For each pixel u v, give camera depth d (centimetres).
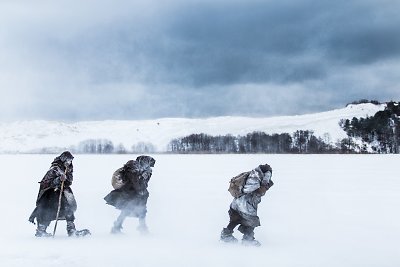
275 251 864
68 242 927
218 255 816
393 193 1930
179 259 777
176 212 1445
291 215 1396
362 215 1381
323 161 5484
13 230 1127
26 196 1912
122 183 1048
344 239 1010
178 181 2542
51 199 1008
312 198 1797
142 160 1055
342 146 19388
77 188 2195
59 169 1020
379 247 920
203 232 1109
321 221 1273
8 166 4506
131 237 1009
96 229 1161
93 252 820
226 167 4091
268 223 1249
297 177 2828
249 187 933
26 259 757
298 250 878
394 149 18138
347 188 2144
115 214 1425
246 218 940
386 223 1241
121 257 782
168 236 1038
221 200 1722
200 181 2544
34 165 4731
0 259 756
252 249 882
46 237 995
